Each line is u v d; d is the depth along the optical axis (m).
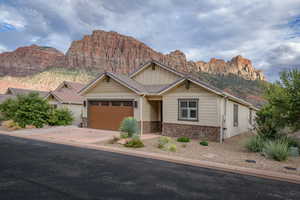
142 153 8.12
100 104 16.56
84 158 7.39
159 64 16.47
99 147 9.37
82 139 11.65
